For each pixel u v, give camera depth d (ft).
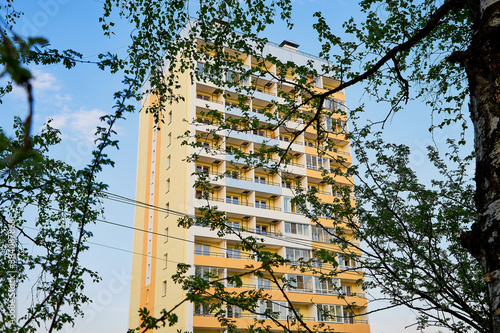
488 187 11.08
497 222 10.49
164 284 111.55
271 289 106.93
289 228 116.98
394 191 29.94
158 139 134.82
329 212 32.24
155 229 123.54
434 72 24.99
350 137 29.76
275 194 119.75
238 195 119.14
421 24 24.44
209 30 29.66
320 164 129.08
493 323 10.15
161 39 28.60
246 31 29.07
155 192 129.18
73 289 22.61
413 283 26.73
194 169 115.24
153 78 29.07
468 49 12.46
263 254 21.53
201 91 126.00
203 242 108.99
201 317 97.55
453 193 30.50
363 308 114.52
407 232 28.17
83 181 23.44
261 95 125.49
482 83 11.94
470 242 11.15
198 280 21.58
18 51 3.13
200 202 111.04
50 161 25.89
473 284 26.94
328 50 25.96
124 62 26.96
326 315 28.40
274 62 26.99
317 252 19.06
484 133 11.52
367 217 29.66
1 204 25.67
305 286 110.32
